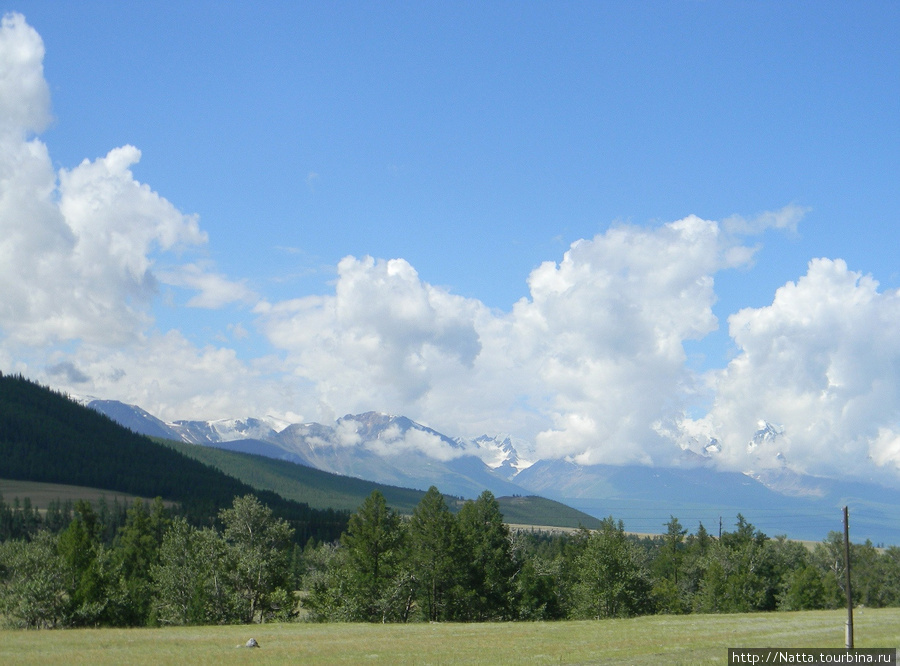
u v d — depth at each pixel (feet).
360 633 200.75
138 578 315.58
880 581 461.37
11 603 242.58
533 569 342.85
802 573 395.96
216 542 288.92
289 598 289.53
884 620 218.59
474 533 325.01
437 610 310.86
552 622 247.29
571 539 456.86
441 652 148.15
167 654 149.79
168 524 392.68
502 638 179.01
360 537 309.83
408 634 195.42
